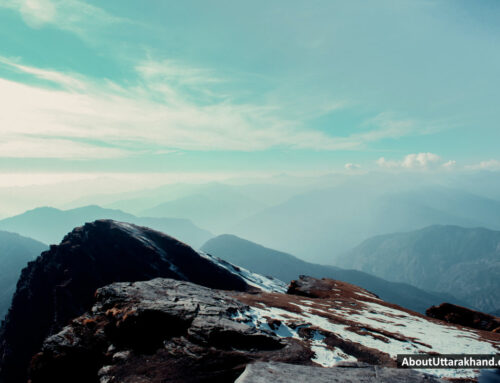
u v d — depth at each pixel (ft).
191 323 78.69
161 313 83.71
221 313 87.25
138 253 392.88
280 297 169.58
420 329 125.08
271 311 110.22
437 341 99.30
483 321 209.15
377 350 78.23
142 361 68.18
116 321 84.84
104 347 78.28
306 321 101.71
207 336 71.82
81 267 331.57
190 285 125.08
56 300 284.41
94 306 100.94
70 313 266.98
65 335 83.66
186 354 67.41
